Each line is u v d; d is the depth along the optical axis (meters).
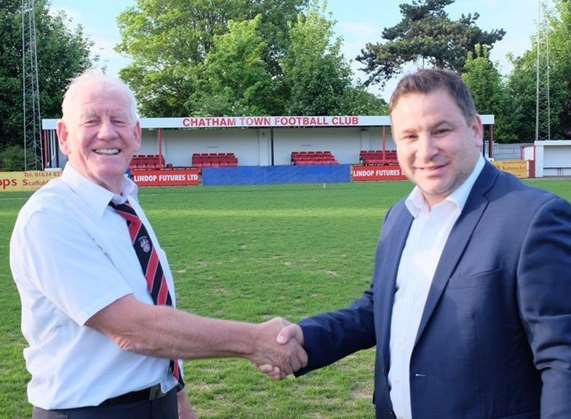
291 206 21.61
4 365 6.16
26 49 47.62
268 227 15.89
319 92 50.91
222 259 11.47
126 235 2.75
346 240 13.63
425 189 2.37
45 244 2.51
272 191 29.78
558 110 55.94
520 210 2.19
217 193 28.81
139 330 2.54
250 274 10.09
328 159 43.69
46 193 2.63
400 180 38.59
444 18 66.62
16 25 47.41
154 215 18.98
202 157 42.38
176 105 56.00
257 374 5.90
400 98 2.39
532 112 55.66
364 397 5.38
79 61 49.34
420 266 2.41
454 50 63.38
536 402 2.20
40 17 48.72
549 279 2.09
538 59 52.59
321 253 12.02
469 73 54.09
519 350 2.18
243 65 51.19
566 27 57.34
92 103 2.72
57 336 2.61
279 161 44.41
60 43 49.00
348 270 10.38
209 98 49.25
